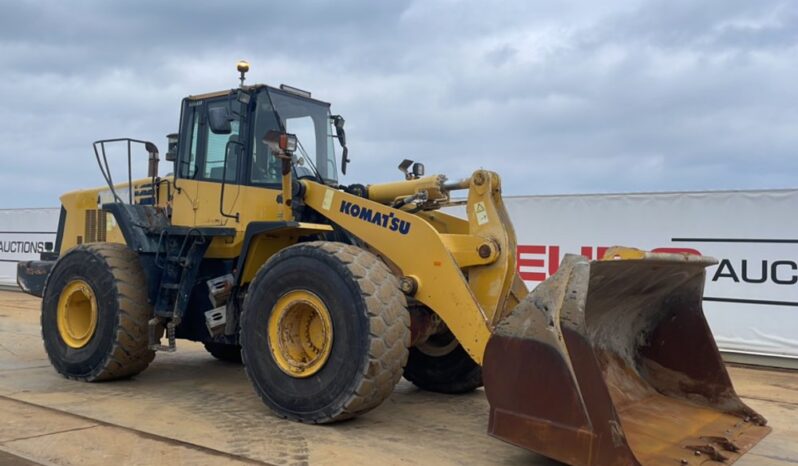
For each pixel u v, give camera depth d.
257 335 4.91
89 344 5.98
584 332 3.43
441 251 4.62
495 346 3.73
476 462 3.96
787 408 5.82
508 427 3.64
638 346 4.84
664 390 4.66
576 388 3.42
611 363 4.52
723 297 8.51
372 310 4.38
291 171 5.41
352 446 4.20
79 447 4.05
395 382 4.50
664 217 8.89
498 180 4.95
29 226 16.81
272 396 4.79
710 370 4.53
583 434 3.38
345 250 4.63
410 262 4.78
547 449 3.49
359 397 4.37
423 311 5.27
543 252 9.66
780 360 8.17
